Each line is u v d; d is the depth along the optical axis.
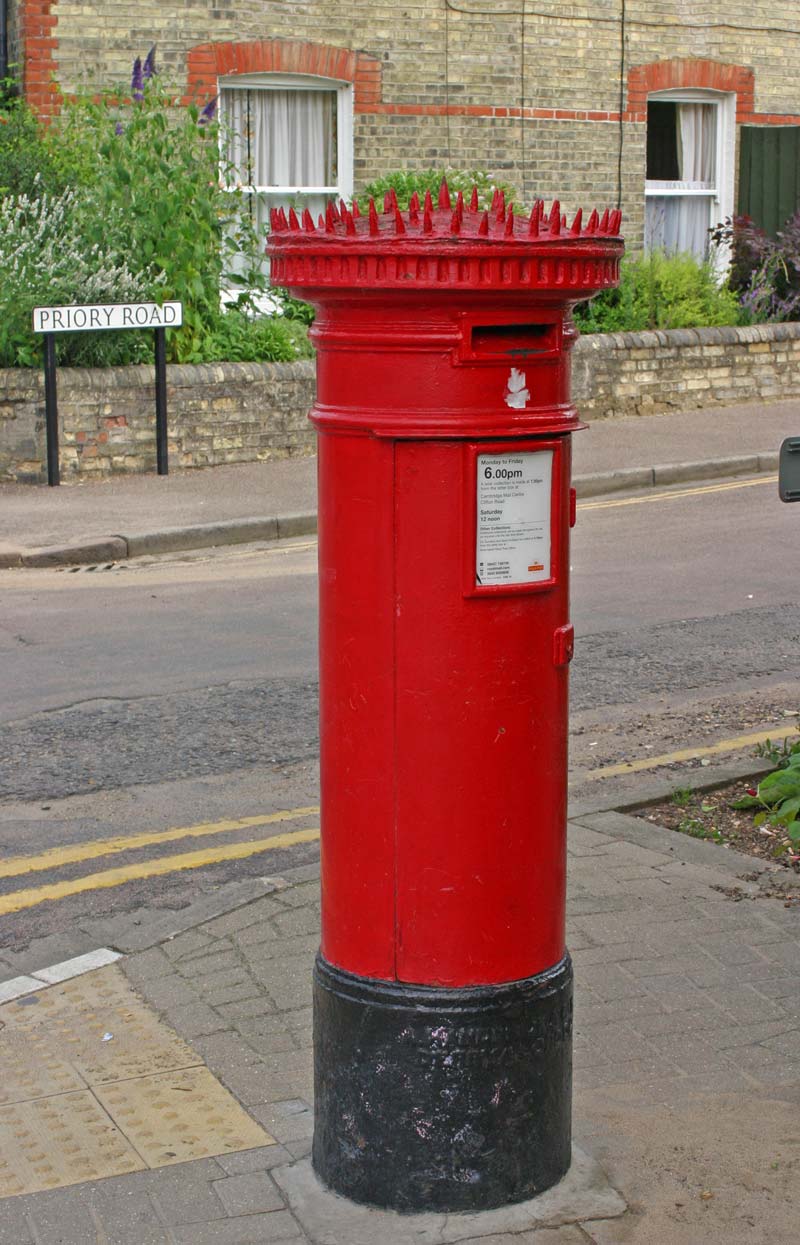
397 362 2.75
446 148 16.72
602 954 4.27
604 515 11.76
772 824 5.36
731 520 11.46
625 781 5.91
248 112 15.97
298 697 7.17
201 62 15.31
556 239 2.67
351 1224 3.01
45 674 7.52
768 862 4.99
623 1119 3.39
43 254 12.69
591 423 15.09
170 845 5.42
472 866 2.93
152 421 12.75
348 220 2.84
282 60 15.68
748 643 8.11
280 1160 3.27
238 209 14.72
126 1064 3.73
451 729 2.87
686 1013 3.93
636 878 4.82
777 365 16.36
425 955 2.96
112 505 11.59
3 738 6.57
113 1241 3.00
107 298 12.77
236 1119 3.46
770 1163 3.19
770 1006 3.97
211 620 8.62
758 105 18.64
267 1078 3.65
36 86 14.69
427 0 16.28
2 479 12.39
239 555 10.59
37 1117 3.49
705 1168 3.17
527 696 2.92
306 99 16.20
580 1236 2.95
